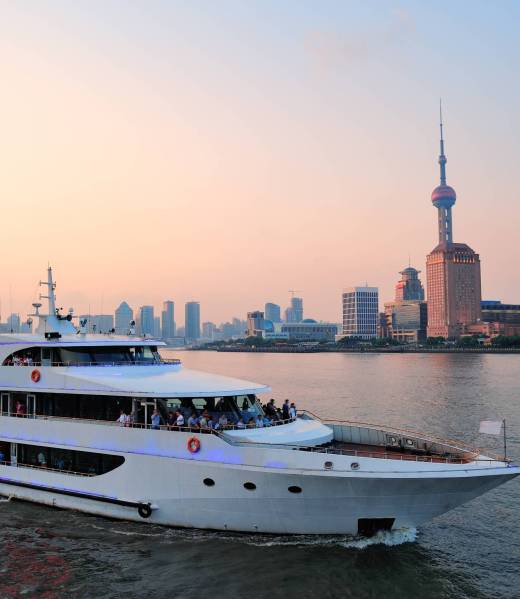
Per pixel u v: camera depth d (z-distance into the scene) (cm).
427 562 2270
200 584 2058
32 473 2773
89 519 2584
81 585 2062
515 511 2964
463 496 2238
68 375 2688
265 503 2267
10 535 2450
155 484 2412
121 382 2597
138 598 1975
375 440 2692
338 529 2295
